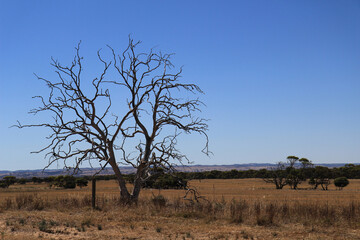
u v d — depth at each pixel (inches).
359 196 1919.3
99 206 798.5
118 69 927.7
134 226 590.2
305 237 511.8
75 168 883.4
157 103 957.8
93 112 898.7
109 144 900.6
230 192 2423.7
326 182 3472.0
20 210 768.3
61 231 545.3
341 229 566.3
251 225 609.0
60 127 886.4
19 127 880.3
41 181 4906.5
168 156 932.0
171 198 892.6
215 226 599.2
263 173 5689.0
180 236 521.0
